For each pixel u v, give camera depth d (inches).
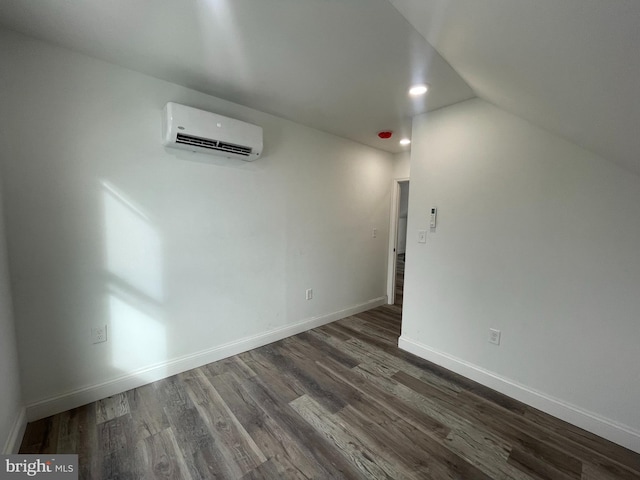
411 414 73.9
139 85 77.9
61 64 67.0
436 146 97.6
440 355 98.8
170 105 76.5
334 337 121.3
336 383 87.1
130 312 80.8
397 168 161.2
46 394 69.6
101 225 74.7
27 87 63.5
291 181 116.0
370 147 149.3
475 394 83.1
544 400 76.0
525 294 79.2
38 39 63.8
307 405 76.6
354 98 90.7
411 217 106.0
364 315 149.9
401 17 52.8
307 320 128.6
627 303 64.3
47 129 66.2
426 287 102.4
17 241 63.9
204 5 51.5
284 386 85.0
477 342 89.6
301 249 122.7
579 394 71.2
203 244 93.5
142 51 67.6
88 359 75.1
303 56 68.1
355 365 98.3
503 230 82.6
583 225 69.2
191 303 92.4
